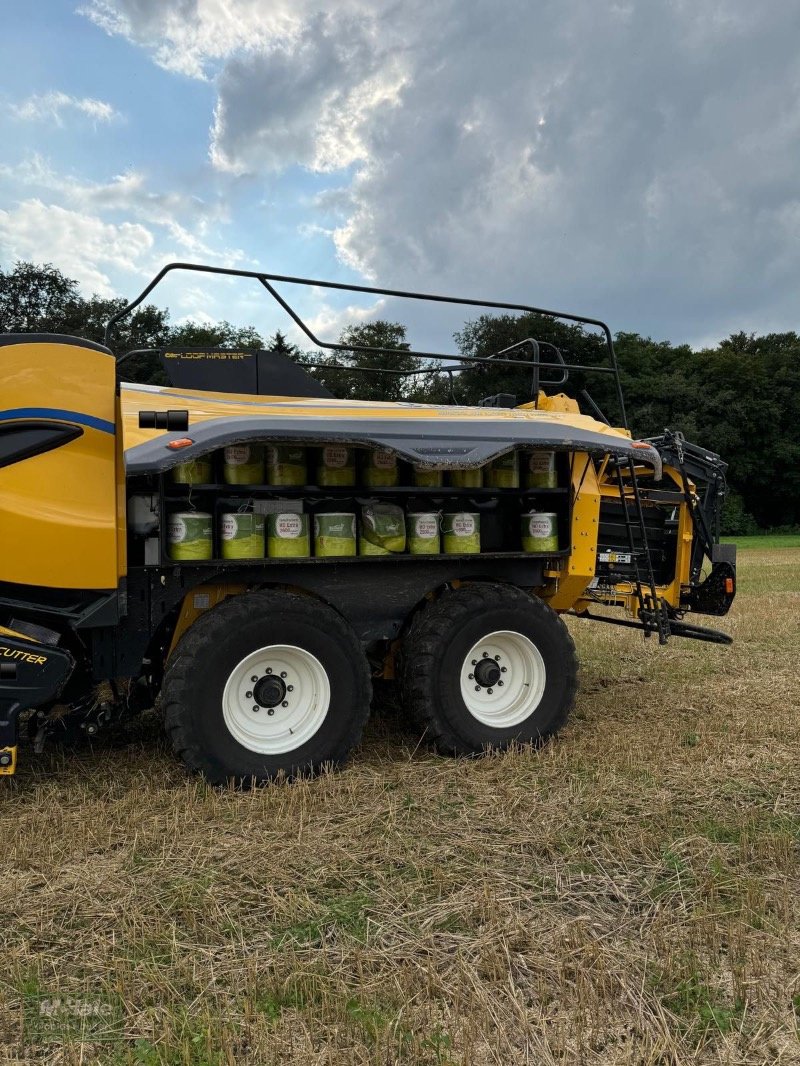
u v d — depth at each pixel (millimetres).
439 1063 1968
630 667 7109
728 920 2664
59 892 2869
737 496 54719
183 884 2895
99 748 4574
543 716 4676
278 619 3957
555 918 2689
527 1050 2029
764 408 54406
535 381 5523
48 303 40406
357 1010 2172
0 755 3516
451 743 4430
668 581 6613
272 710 4059
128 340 38281
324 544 4227
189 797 3730
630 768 4258
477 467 4246
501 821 3512
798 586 14312
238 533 4035
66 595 3621
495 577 4824
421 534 4488
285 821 3453
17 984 2311
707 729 5090
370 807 3682
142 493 3928
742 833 3363
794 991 2291
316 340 4625
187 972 2357
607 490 6305
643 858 3168
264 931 2607
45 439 3523
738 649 7965
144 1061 1989
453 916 2701
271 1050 2016
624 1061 1996
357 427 4121
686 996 2254
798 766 4355
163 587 3943
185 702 3795
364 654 4250
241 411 4211
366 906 2760
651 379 53844
